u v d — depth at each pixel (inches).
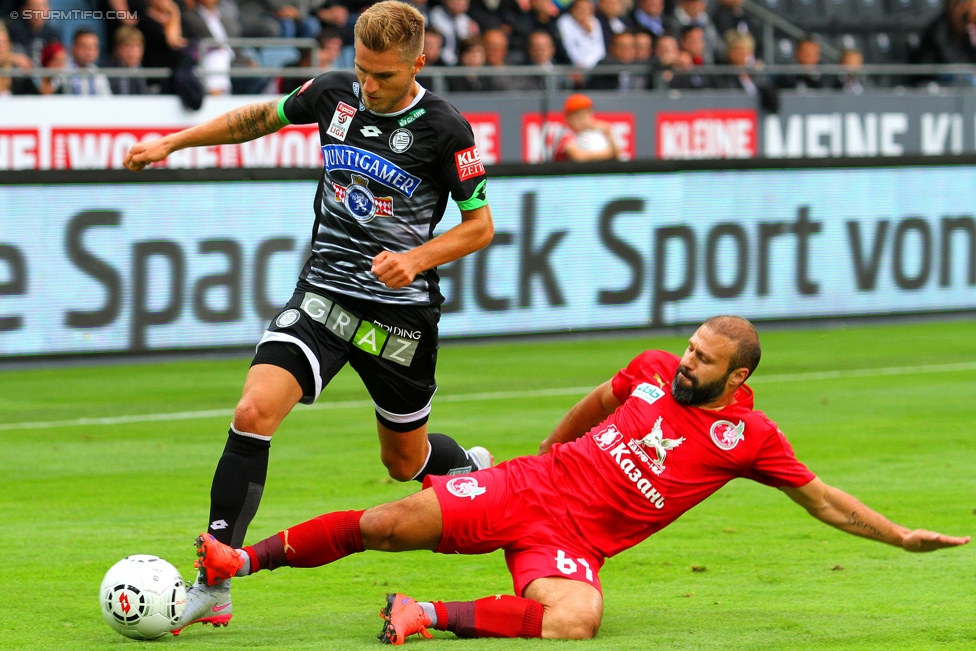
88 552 772.6
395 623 564.7
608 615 640.4
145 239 1557.6
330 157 665.0
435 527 596.4
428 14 2176.4
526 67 2079.2
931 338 1823.3
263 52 2075.5
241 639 589.9
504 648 562.6
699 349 601.9
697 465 611.8
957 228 1978.3
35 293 1513.3
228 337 1611.7
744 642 583.8
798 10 2662.4
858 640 590.2
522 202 1717.5
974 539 807.7
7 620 627.5
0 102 1717.5
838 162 1884.8
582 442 623.2
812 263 1887.3
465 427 1213.7
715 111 2155.5
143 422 1240.8
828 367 1587.1
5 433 1182.3
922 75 2436.0
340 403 1366.9
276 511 884.0
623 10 2410.2
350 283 662.5
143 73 1817.2
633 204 1779.0
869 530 611.8
